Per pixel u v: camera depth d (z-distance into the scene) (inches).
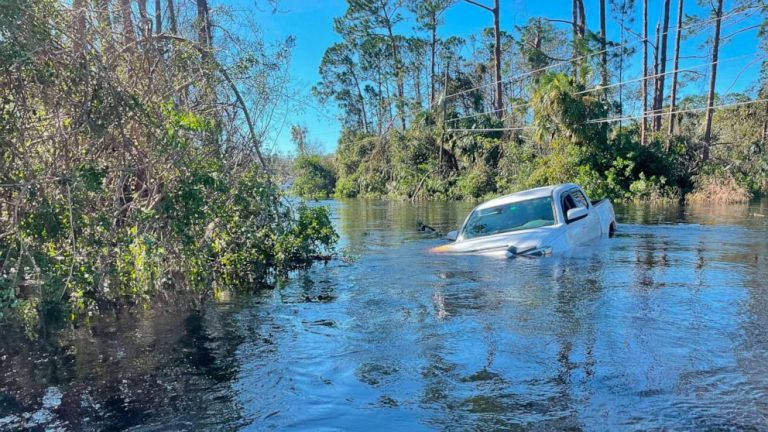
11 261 208.1
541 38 1787.6
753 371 134.3
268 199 342.0
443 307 204.2
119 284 244.4
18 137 210.5
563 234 331.0
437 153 1761.8
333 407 123.0
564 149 1291.8
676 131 1558.8
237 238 320.8
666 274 250.8
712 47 1355.8
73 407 128.3
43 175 214.8
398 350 158.1
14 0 187.8
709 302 197.8
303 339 173.0
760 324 170.6
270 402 127.2
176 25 335.0
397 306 209.3
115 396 134.0
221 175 301.7
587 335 163.9
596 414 114.9
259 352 162.1
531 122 1492.4
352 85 2434.8
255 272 314.0
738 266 270.8
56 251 228.4
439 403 123.1
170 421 119.6
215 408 125.2
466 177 1567.4
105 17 246.4
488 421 114.0
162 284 263.9
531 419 114.1
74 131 216.4
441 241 422.0
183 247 263.0
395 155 1851.6
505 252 315.3
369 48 2276.1
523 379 133.9
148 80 257.6
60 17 211.2
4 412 126.3
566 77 1290.6
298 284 270.8
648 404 118.6
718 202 1117.7
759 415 112.6
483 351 154.3
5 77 203.9
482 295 220.2
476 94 2092.8
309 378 140.3
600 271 260.2
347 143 2332.7
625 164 1253.1
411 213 880.9
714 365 138.5
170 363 155.7
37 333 189.2
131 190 278.2
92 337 183.5
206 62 322.7
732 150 1477.6
